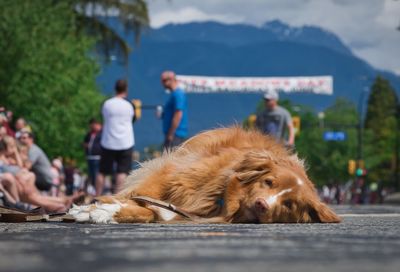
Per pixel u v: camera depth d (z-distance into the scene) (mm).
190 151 7039
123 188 7039
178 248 3768
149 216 6328
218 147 6914
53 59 30672
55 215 6609
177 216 6434
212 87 69500
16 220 6480
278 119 14547
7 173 10211
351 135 111750
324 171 111562
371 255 3475
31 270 2816
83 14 41844
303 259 3273
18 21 29250
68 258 3283
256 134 7215
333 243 4141
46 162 12711
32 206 10703
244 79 69875
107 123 13836
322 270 2850
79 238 4469
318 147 112312
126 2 42594
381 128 123062
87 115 35469
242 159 6449
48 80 30078
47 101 29938
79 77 33125
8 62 29219
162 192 6699
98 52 42688
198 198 6508
